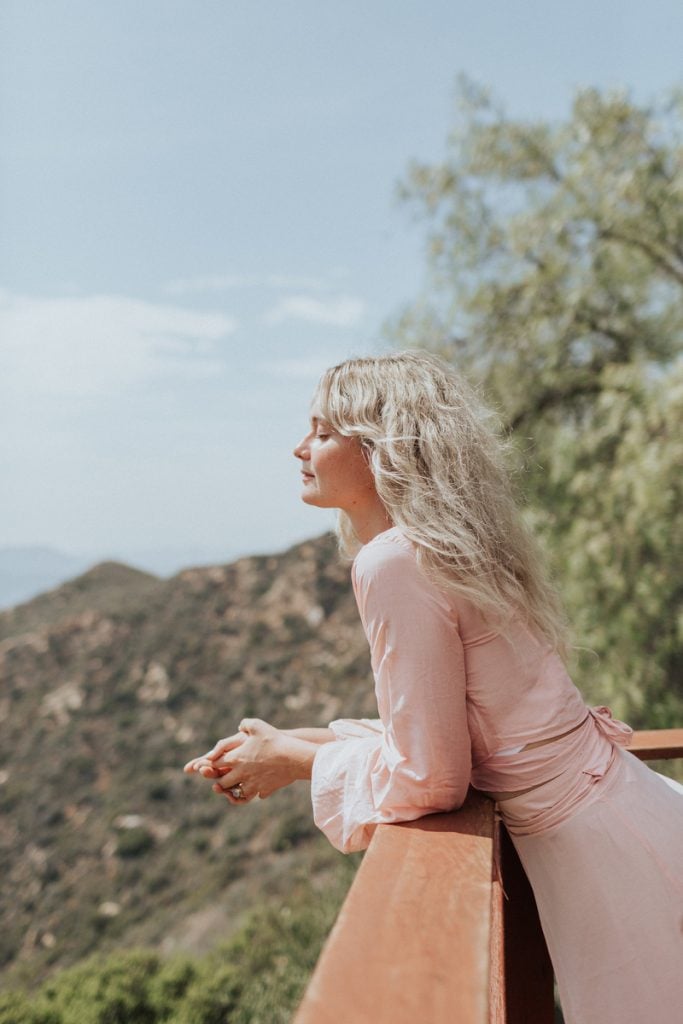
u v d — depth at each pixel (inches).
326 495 56.7
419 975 28.6
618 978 50.4
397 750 49.1
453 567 50.2
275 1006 325.4
